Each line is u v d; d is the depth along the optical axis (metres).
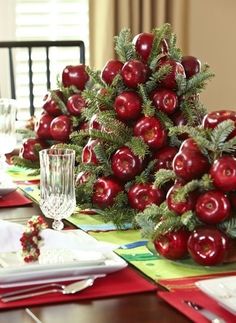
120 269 1.70
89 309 1.54
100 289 1.63
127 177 2.13
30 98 3.88
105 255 1.75
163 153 2.12
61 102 2.58
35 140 2.63
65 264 1.65
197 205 1.76
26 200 2.36
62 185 2.00
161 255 1.81
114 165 2.13
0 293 1.59
